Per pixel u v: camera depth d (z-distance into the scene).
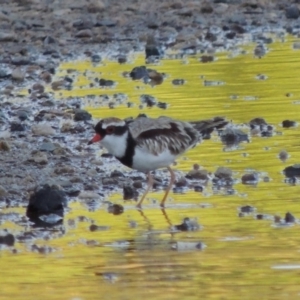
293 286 9.93
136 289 9.91
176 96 17.84
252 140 15.27
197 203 12.64
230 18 24.58
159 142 12.75
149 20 24.36
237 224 11.77
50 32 23.20
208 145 15.13
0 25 23.58
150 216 12.23
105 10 25.12
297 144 14.98
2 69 20.42
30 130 16.17
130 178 13.80
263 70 19.55
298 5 25.77
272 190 13.02
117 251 10.98
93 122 16.50
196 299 9.66
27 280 10.16
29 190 13.30
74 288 9.95
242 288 9.88
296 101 17.20
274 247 10.98
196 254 10.83
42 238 11.52
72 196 13.16
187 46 22.19
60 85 19.16
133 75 19.61
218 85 18.52
